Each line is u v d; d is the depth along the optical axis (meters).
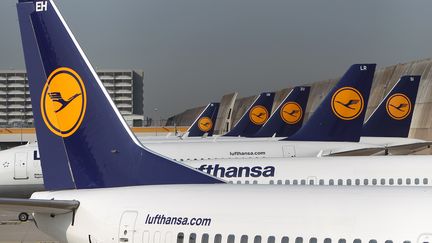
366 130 115.81
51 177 48.19
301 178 64.44
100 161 47.59
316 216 36.66
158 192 43.66
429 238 32.66
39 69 47.56
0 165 100.62
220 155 95.19
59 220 45.66
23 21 47.50
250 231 38.22
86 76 47.28
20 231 99.94
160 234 41.38
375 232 34.25
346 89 93.94
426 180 61.22
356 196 37.06
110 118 47.50
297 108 138.38
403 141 114.88
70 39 46.88
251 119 168.75
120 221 43.25
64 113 47.56
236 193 40.94
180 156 95.19
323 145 94.25
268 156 94.56
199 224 40.16
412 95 115.88
